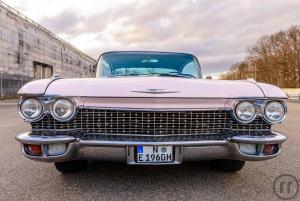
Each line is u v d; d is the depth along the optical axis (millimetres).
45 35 34906
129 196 3133
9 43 27375
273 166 4277
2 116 12164
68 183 3533
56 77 3525
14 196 3166
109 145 2973
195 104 3094
